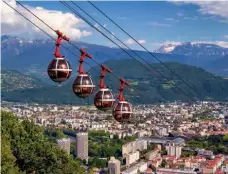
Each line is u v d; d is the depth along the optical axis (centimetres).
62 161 6944
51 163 6450
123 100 2853
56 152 6962
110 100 2725
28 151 6306
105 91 2734
